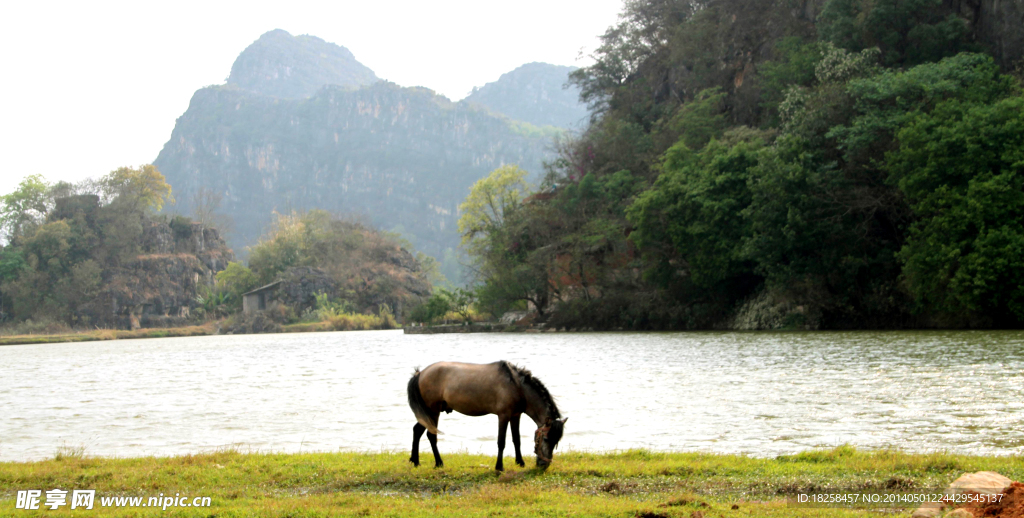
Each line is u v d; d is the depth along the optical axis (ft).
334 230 536.83
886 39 188.14
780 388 66.23
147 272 476.54
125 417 63.21
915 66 168.35
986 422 46.29
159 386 91.71
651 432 47.57
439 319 304.30
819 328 175.01
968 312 145.59
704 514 26.53
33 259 450.71
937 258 139.85
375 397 72.38
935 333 133.80
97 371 125.49
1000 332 127.34
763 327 187.83
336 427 54.49
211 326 427.33
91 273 451.94
